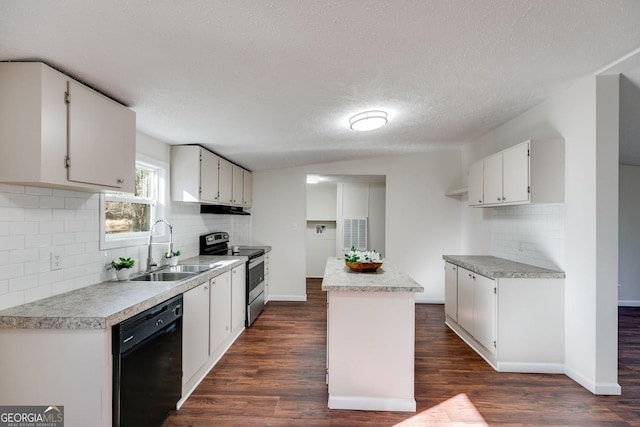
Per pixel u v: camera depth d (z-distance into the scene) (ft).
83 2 3.83
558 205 8.88
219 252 13.50
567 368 8.60
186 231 11.66
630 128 10.37
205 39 4.80
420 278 16.30
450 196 16.21
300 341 11.06
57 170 5.21
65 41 4.61
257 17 4.37
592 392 7.72
